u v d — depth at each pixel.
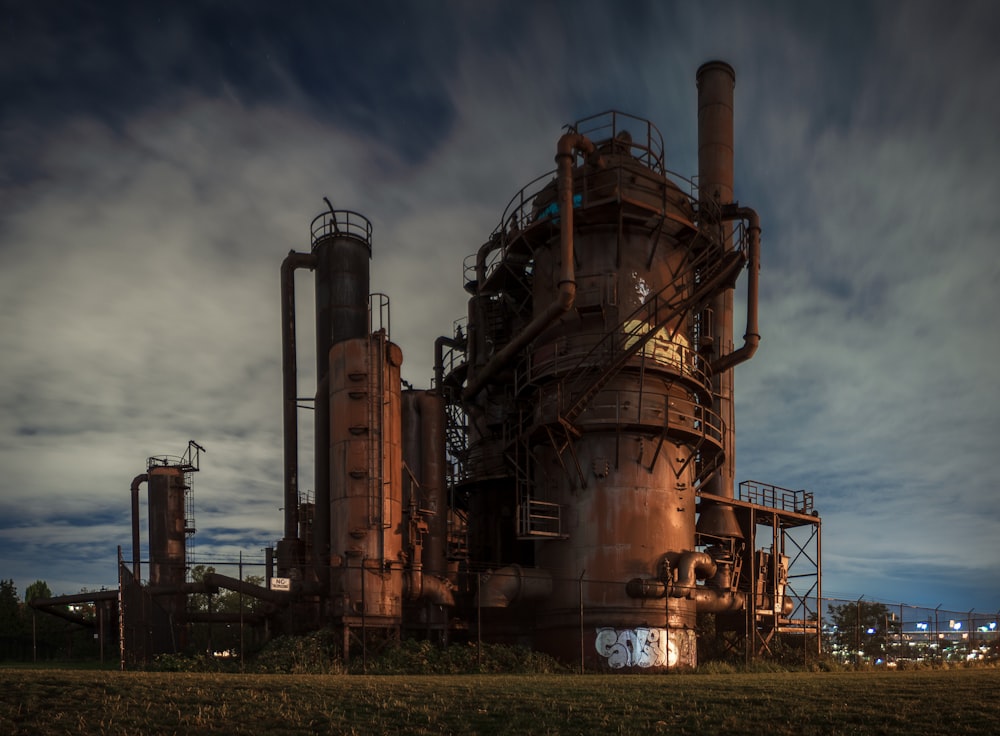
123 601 36.06
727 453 54.16
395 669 36.25
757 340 47.78
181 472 68.88
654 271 44.59
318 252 57.22
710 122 53.50
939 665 47.19
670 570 41.22
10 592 90.50
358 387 42.72
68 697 19.17
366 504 41.38
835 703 19.77
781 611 53.47
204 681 22.62
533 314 46.75
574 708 18.58
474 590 49.06
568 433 42.12
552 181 47.84
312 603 46.25
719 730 16.33
